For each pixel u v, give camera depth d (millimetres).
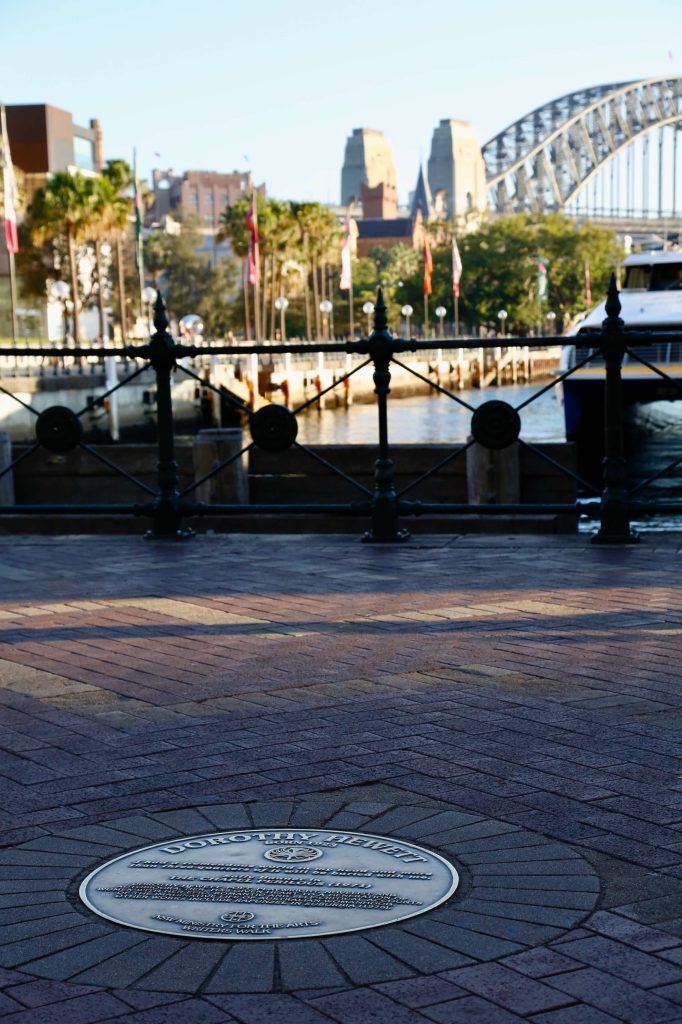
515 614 7590
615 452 10203
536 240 140375
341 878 3785
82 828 4270
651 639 6852
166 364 10898
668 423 31750
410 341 10438
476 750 5027
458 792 4547
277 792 4590
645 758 4887
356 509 10641
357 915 3525
